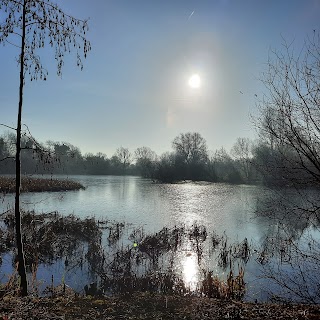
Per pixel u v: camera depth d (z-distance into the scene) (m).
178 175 74.56
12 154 8.89
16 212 8.07
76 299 7.45
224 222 23.20
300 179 7.07
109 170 118.00
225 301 7.94
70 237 17.06
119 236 18.55
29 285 9.84
